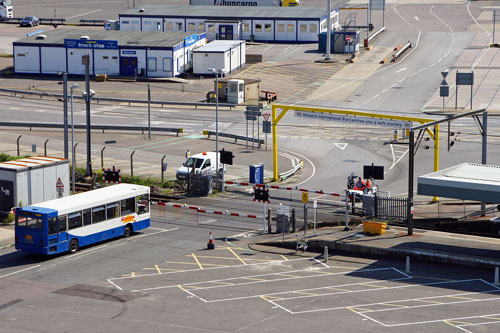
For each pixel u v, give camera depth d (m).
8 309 114.12
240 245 146.62
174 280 126.44
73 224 141.88
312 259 137.12
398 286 121.75
